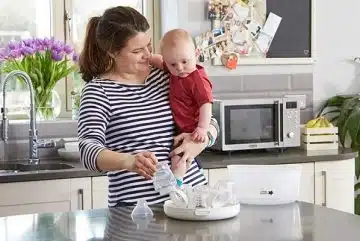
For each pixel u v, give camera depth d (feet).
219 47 14.51
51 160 12.96
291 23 15.19
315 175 13.14
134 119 7.68
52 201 11.27
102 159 6.87
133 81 7.94
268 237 5.89
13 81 13.15
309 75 15.48
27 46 12.78
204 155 13.29
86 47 8.00
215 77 14.56
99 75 7.95
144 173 6.76
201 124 8.06
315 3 15.42
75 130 13.50
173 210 6.66
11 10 13.47
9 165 12.69
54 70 12.99
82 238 6.00
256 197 7.37
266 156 13.09
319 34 15.52
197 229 6.24
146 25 7.81
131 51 7.68
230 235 5.98
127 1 14.25
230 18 14.57
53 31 13.76
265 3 14.92
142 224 6.49
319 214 6.82
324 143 14.08
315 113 15.60
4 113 12.26
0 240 5.98
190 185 7.33
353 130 14.57
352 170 13.56
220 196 6.73
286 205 7.33
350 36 15.81
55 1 13.75
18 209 11.07
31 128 12.56
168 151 7.88
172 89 8.16
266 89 15.07
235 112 13.25
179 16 14.26
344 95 15.76
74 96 13.52
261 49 14.90
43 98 13.12
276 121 13.58
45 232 6.25
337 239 5.78
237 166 7.43
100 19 7.91
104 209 7.27
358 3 15.83
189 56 8.09
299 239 5.80
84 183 11.45
